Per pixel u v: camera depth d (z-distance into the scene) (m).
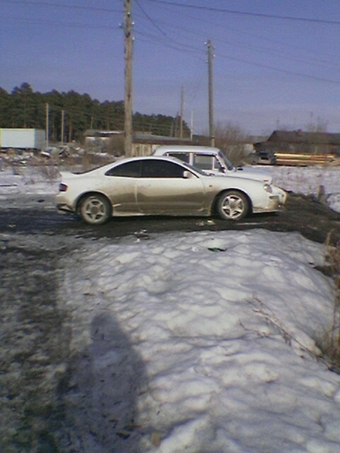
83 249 8.49
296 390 3.94
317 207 15.73
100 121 102.06
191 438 3.36
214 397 3.77
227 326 5.05
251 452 3.15
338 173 35.31
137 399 3.90
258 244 7.91
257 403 3.74
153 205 10.85
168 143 53.84
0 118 92.12
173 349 4.57
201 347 4.52
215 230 9.73
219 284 5.95
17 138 59.19
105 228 10.40
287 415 3.61
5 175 24.89
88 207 10.80
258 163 54.00
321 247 8.74
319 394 3.94
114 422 3.67
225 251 7.41
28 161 32.47
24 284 6.76
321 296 6.23
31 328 5.31
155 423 3.58
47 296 6.30
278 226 10.52
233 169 13.73
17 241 9.24
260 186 11.01
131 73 20.61
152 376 4.14
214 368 4.15
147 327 5.02
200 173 10.98
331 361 4.66
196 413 3.61
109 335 5.03
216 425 3.45
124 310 5.54
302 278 6.55
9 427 3.63
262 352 4.41
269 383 4.00
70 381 4.25
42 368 4.46
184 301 5.53
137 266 7.00
